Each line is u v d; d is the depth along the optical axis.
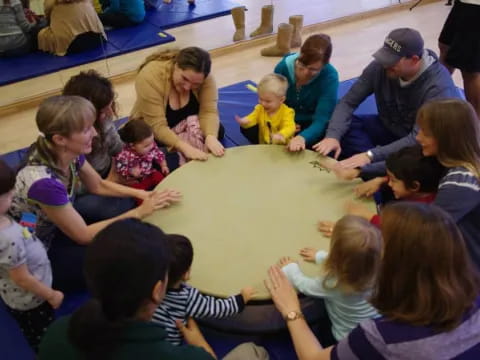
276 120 2.64
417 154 1.92
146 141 2.45
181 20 4.50
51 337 1.07
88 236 1.88
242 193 2.13
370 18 5.53
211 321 1.85
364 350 1.16
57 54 3.92
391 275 1.15
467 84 3.23
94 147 2.31
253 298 1.63
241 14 4.61
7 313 1.75
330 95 2.74
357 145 2.80
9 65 3.80
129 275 0.99
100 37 4.02
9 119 3.74
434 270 1.10
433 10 5.71
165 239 1.09
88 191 2.27
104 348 0.98
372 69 2.66
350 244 1.46
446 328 1.10
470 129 1.74
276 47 4.65
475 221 1.84
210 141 2.50
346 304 1.60
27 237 1.64
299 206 2.04
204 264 1.76
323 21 5.24
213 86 2.70
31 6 3.87
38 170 1.75
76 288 2.03
